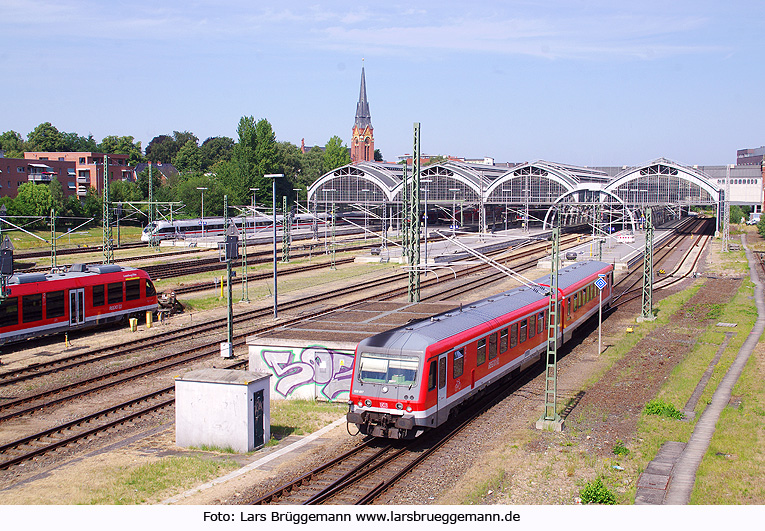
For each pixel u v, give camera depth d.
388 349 21.75
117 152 185.62
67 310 37.25
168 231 93.69
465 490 17.80
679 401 26.00
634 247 88.06
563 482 18.38
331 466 19.30
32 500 17.09
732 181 154.00
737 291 56.03
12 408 25.58
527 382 29.28
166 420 24.61
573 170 130.12
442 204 112.38
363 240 103.31
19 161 117.75
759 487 17.78
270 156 134.50
